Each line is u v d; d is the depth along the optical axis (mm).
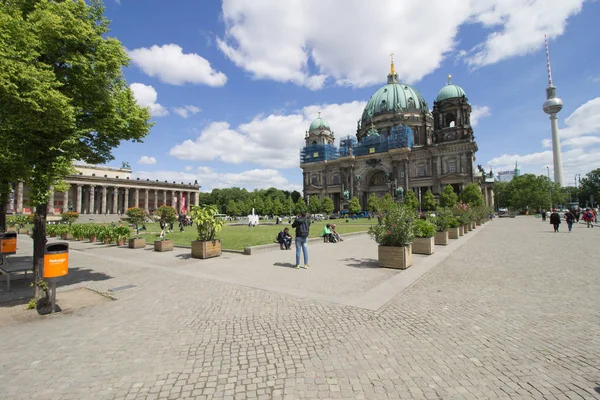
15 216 53156
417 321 7113
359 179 114062
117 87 10891
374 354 5543
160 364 5359
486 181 119000
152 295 9750
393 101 119250
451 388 4457
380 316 7473
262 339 6301
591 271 12078
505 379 4652
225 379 4848
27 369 5230
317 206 113375
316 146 130375
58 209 91812
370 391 4426
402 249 13281
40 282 8547
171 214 37656
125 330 6922
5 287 11359
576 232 31312
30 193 8930
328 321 7203
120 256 18234
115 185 96375
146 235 32906
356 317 7430
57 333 6812
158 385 4711
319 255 17891
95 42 9523
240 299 9125
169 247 20406
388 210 14391
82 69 9227
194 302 8930
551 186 117500
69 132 9438
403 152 102625
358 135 133750
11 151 8359
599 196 116438
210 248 16984
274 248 20109
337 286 10438
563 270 12414
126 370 5168
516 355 5406
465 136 95375
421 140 116625
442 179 95062
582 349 5582
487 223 56188
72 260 16859
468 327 6707
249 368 5160
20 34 7871
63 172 9414
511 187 124062
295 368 5129
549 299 8617
